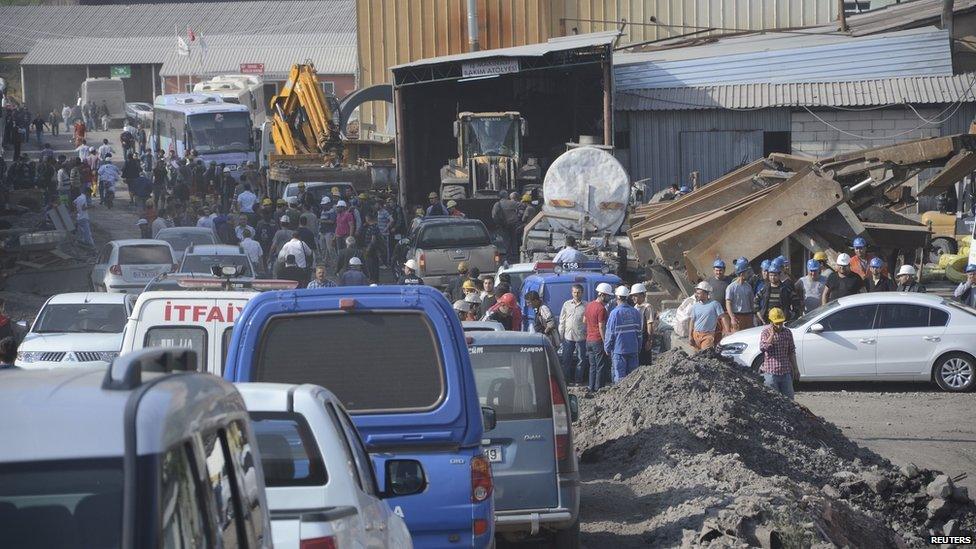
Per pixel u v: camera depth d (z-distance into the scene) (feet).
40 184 513.04
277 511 57.62
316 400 64.54
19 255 331.16
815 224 264.11
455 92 499.51
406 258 340.18
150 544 29.99
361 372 80.38
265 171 495.82
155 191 514.68
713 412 152.46
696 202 297.53
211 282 151.33
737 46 469.57
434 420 79.66
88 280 337.93
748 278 246.88
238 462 39.73
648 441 145.79
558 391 101.81
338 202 366.84
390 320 80.94
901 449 164.86
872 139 419.33
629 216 333.01
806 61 434.30
